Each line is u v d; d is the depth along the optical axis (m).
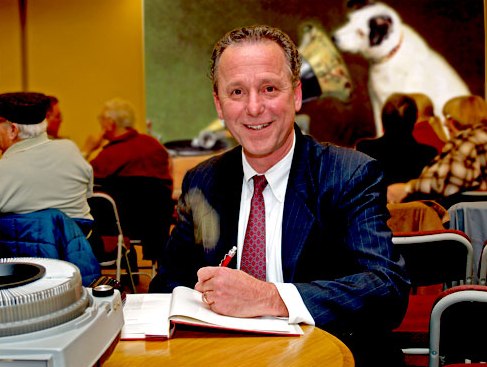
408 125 5.81
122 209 3.63
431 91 5.87
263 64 1.17
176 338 0.94
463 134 5.79
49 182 2.35
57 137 5.79
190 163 5.85
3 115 2.29
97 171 5.00
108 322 0.77
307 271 1.22
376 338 1.16
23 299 0.66
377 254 1.15
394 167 5.80
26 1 5.71
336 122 5.89
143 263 4.99
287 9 5.81
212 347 0.90
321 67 5.84
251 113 1.17
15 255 2.03
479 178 5.73
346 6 5.82
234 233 1.30
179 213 1.43
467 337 1.22
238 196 1.32
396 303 1.11
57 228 2.06
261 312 1.02
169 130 5.83
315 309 1.03
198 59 5.80
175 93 5.81
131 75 5.80
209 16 5.78
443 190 5.71
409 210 3.09
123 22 5.76
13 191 2.29
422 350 1.92
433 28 5.87
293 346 0.91
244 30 1.21
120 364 0.83
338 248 1.23
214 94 1.30
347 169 1.24
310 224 1.22
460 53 5.89
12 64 5.75
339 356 0.87
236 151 1.38
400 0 5.83
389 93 5.88
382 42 5.85
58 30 5.76
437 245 1.73
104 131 5.79
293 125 1.30
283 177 1.27
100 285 0.86
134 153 4.97
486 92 5.89
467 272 1.77
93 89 5.80
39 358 0.62
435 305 1.21
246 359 0.85
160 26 5.77
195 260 1.39
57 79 5.79
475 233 2.86
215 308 1.02
